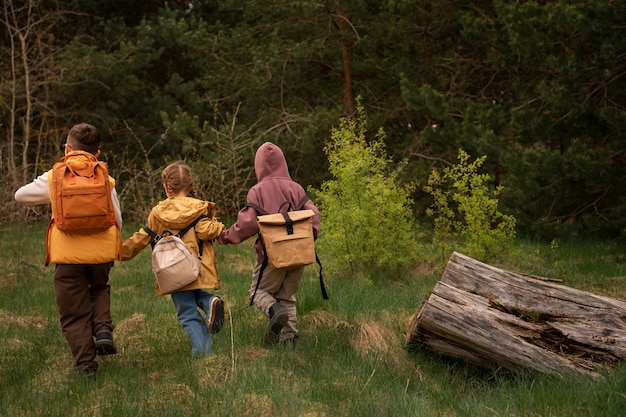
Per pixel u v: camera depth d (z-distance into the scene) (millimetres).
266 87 14883
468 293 4602
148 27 16672
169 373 4332
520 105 11180
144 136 16688
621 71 9664
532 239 10820
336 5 13500
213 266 4508
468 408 3740
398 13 13328
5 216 9773
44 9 16844
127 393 3910
